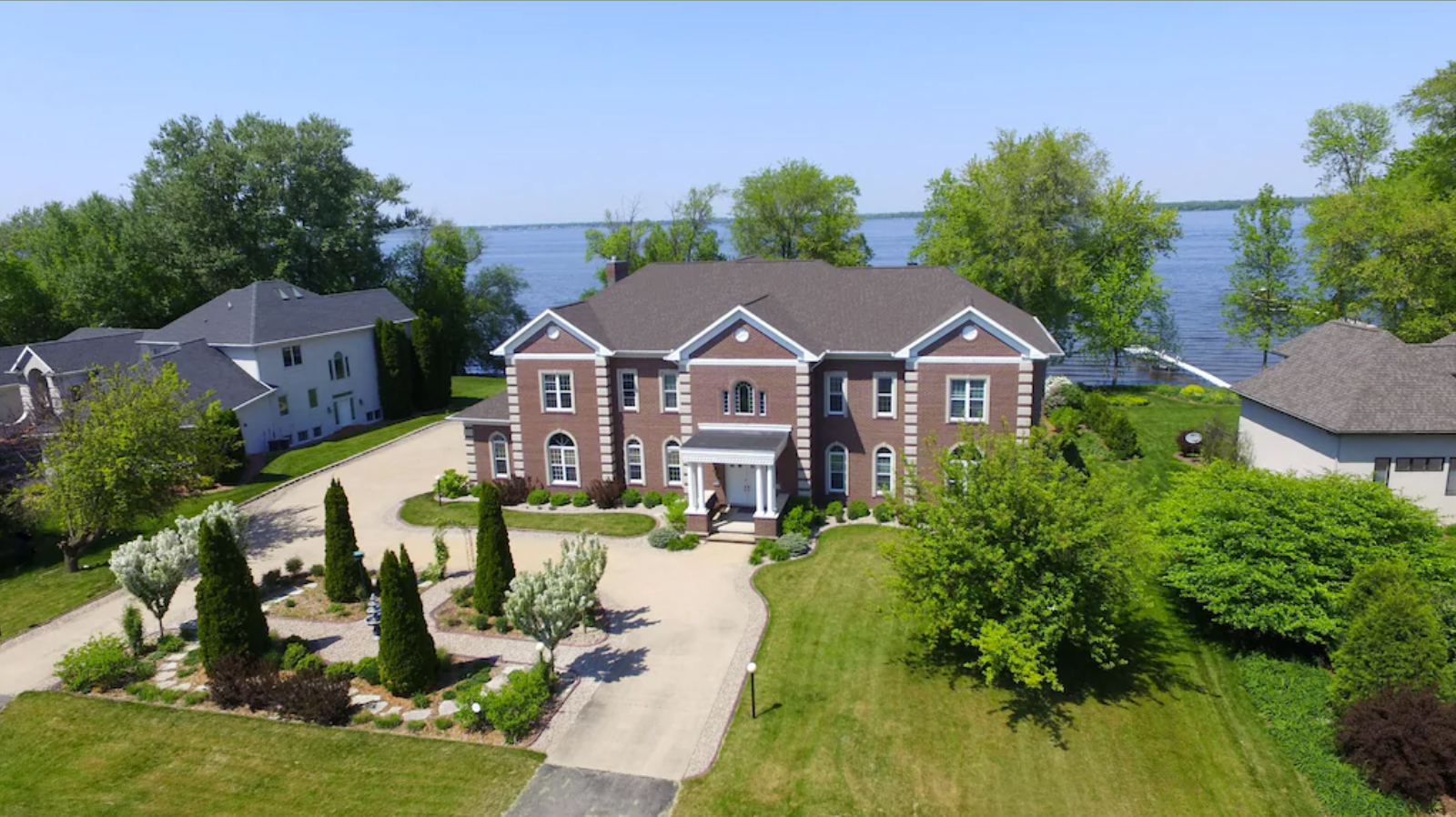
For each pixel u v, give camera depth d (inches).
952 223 2706.7
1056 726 934.4
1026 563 914.1
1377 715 839.7
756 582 1304.1
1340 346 1552.7
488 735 933.8
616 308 1742.1
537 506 1683.1
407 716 969.5
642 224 3880.4
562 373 1657.2
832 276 1715.1
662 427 1647.4
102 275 2810.0
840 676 1040.8
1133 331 2640.3
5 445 1775.3
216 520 1070.4
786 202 3572.8
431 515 1662.2
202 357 2122.3
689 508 1489.9
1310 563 988.6
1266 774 858.8
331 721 959.6
